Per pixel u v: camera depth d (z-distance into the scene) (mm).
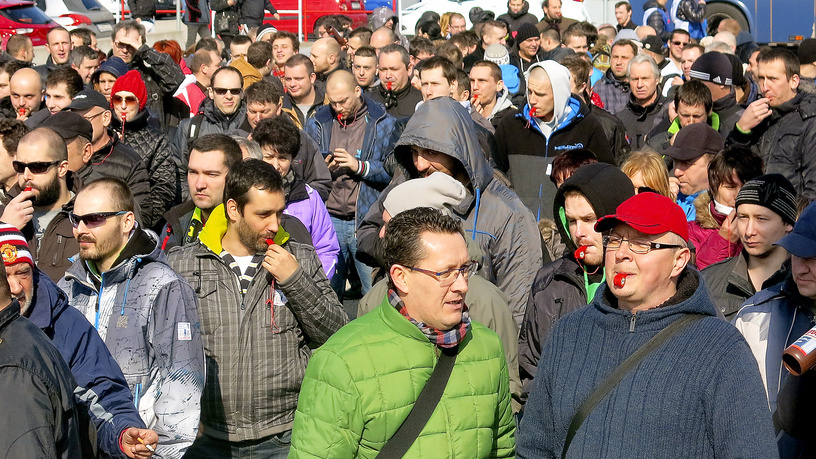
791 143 7281
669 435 2971
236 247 4430
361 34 13398
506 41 16688
